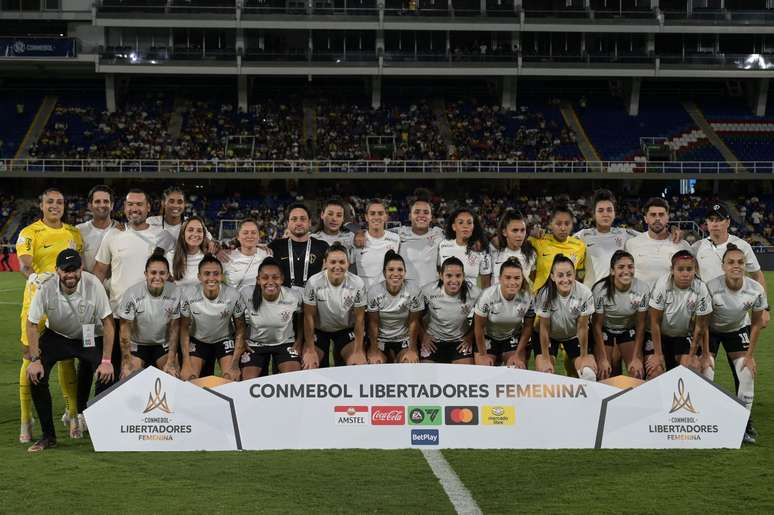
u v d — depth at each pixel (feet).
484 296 25.39
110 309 24.14
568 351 26.50
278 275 24.98
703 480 19.75
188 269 26.25
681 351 25.95
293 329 26.40
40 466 21.13
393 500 18.16
